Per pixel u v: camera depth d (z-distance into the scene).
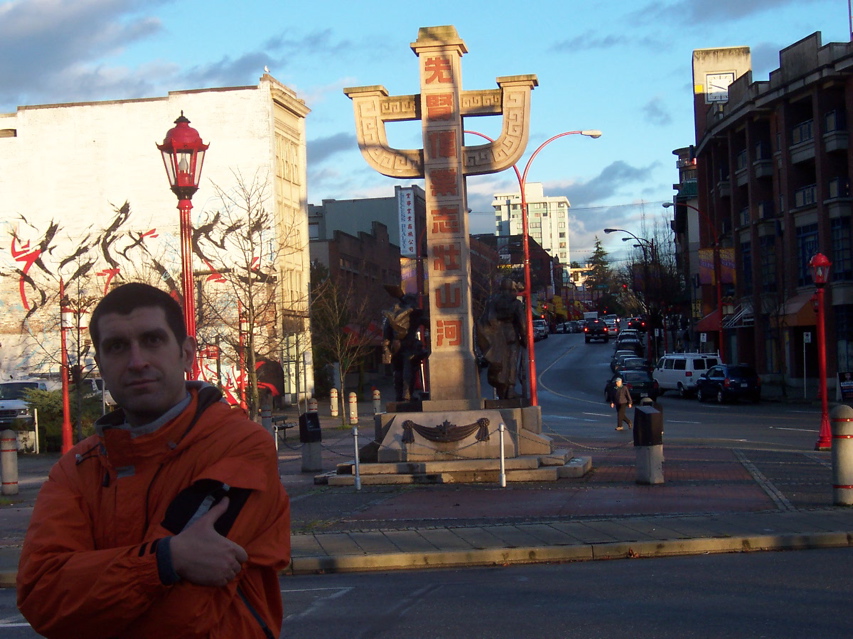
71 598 2.43
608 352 83.50
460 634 7.23
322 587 9.32
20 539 12.55
